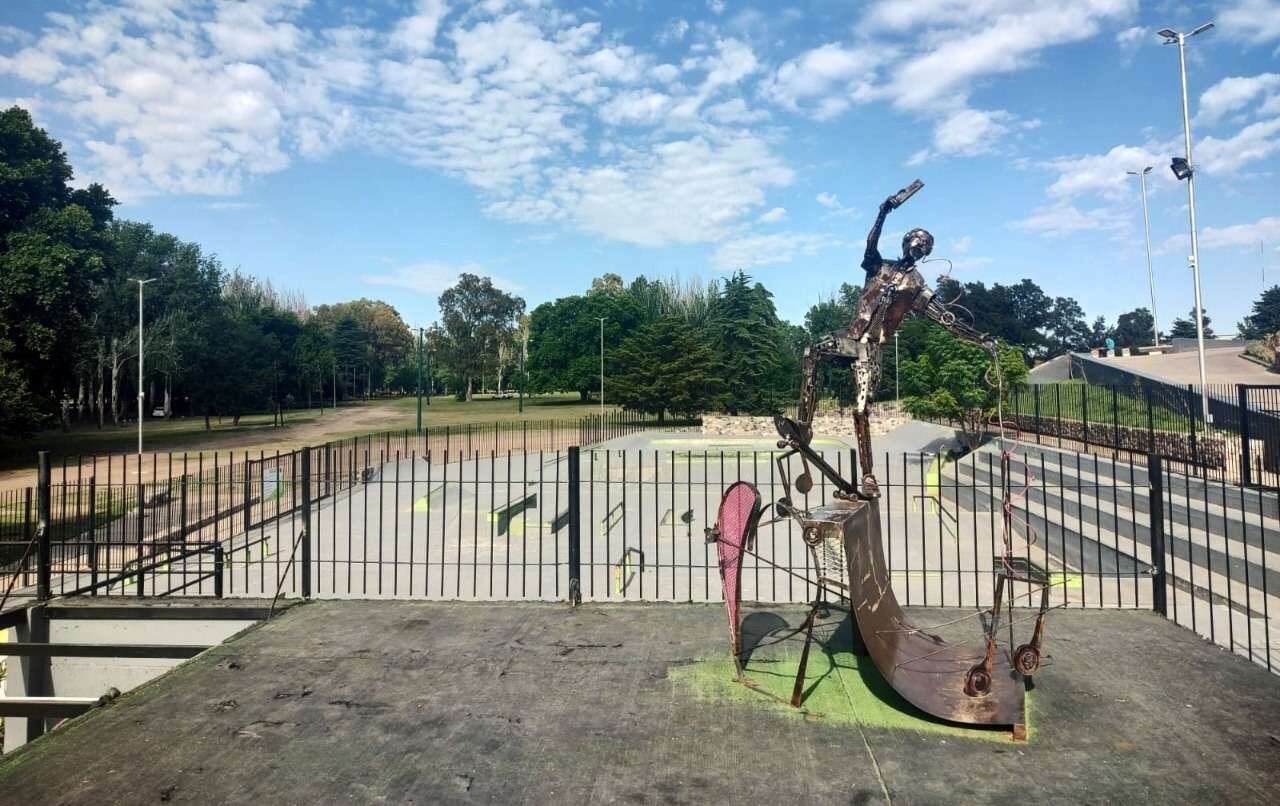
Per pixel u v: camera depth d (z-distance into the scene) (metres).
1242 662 5.67
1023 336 69.44
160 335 56.28
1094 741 4.41
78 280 33.50
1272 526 11.37
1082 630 6.42
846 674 5.52
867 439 5.48
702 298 76.31
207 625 8.15
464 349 104.81
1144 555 10.35
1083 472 17.22
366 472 15.91
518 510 14.59
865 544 5.16
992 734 4.52
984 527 13.20
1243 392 14.07
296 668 5.73
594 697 5.12
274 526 15.20
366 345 116.62
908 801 3.78
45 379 34.00
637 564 11.02
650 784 3.98
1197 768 4.08
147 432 53.00
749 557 11.50
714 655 5.93
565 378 83.75
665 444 31.78
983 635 6.43
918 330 50.88
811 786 3.94
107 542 9.34
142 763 4.27
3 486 26.56
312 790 3.95
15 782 4.07
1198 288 22.81
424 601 7.55
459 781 4.03
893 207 5.46
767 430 39.94
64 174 37.31
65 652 6.93
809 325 69.19
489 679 5.47
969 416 28.22
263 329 85.88
